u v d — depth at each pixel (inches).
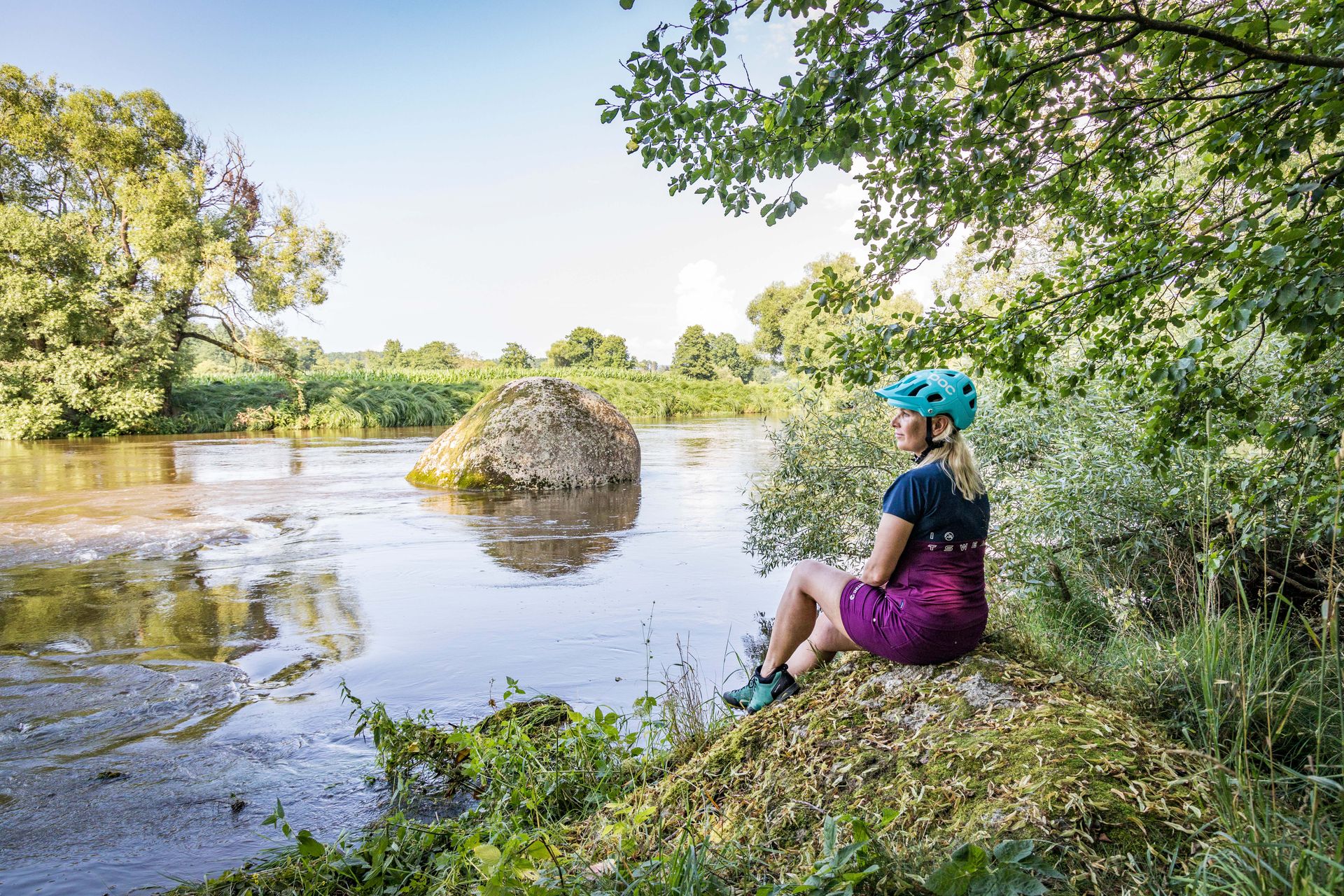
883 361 161.8
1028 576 205.2
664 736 158.6
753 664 213.2
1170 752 98.3
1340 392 128.9
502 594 292.2
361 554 366.3
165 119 1311.5
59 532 413.4
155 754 164.1
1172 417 145.1
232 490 580.1
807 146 126.6
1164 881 79.3
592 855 109.0
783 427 288.5
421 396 1571.1
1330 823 85.2
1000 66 123.2
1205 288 125.0
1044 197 154.3
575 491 581.6
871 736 114.3
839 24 113.6
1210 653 126.5
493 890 90.7
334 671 213.3
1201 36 111.3
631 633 244.4
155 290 1237.1
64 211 1282.0
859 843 81.3
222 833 133.9
